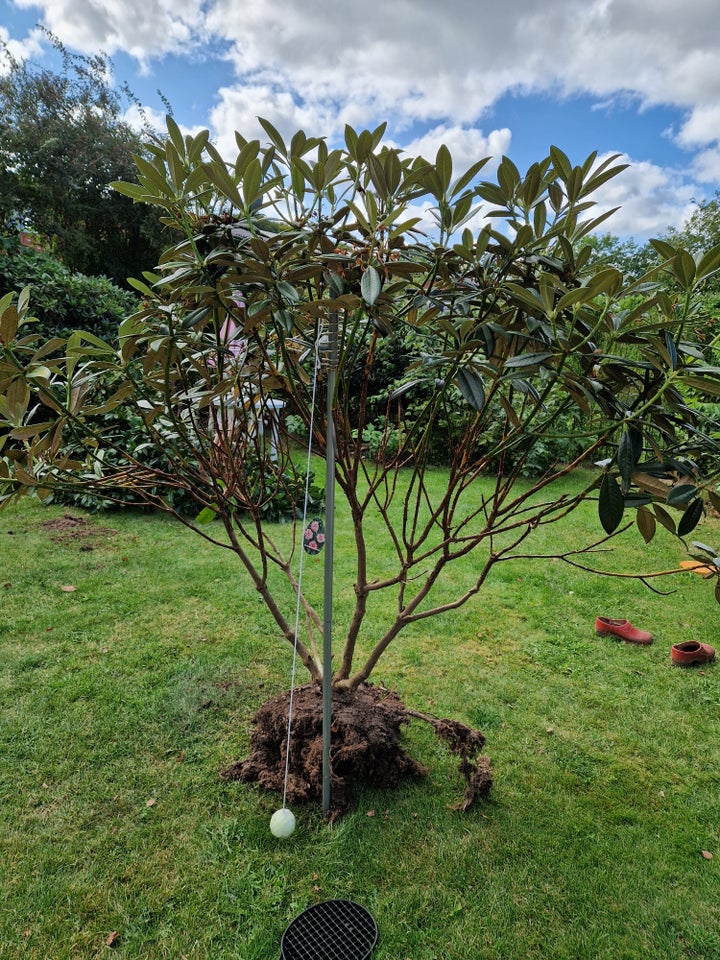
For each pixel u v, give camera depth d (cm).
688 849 170
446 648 291
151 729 220
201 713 230
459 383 139
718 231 1923
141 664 266
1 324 133
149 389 203
